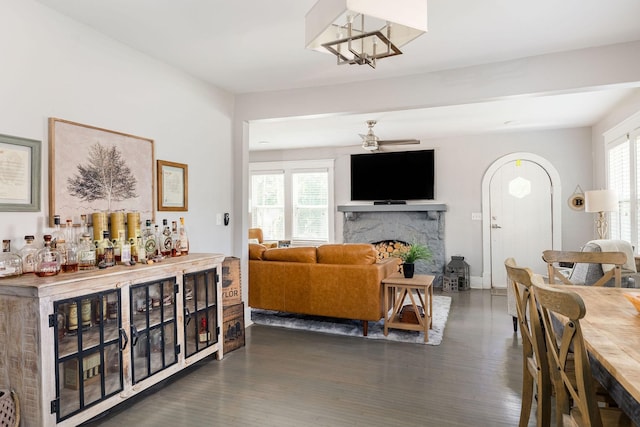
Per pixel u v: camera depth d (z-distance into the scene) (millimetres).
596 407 1141
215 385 2551
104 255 2266
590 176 5453
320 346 3301
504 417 2143
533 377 1843
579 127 5488
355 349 3225
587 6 2279
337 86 3641
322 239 7094
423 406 2268
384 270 3689
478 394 2414
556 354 1410
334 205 6996
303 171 7211
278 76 3451
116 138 2652
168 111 3146
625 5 2270
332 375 2703
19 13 2082
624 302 1885
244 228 3994
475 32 2604
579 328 1147
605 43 2795
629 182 4059
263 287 3943
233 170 3996
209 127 3635
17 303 1789
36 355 1757
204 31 2592
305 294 3764
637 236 3895
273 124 5172
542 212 5691
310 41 1747
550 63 2959
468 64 3160
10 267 1927
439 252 6191
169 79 3164
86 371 1982
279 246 6863
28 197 2111
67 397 1896
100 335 2031
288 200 7305
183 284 2627
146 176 2896
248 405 2287
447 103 3316
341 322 4016
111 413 2195
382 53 1815
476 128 5512
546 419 1619
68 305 1896
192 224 3410
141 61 2900
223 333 3105
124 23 2465
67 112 2340
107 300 2092
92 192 2469
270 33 2633
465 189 6082
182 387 2521
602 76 2834
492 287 5934
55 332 1811
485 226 5973
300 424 2078
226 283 3219
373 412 2199
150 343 2365
